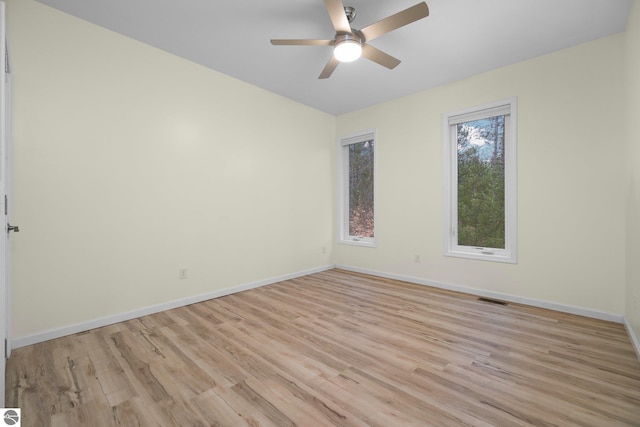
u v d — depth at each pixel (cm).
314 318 269
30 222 218
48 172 225
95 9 228
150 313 279
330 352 206
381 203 426
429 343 218
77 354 203
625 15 228
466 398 155
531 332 236
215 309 293
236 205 351
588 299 269
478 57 295
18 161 212
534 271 298
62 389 164
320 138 461
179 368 185
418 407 149
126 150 265
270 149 389
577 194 274
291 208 417
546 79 288
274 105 393
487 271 330
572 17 232
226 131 340
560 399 153
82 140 241
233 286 348
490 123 337
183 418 142
